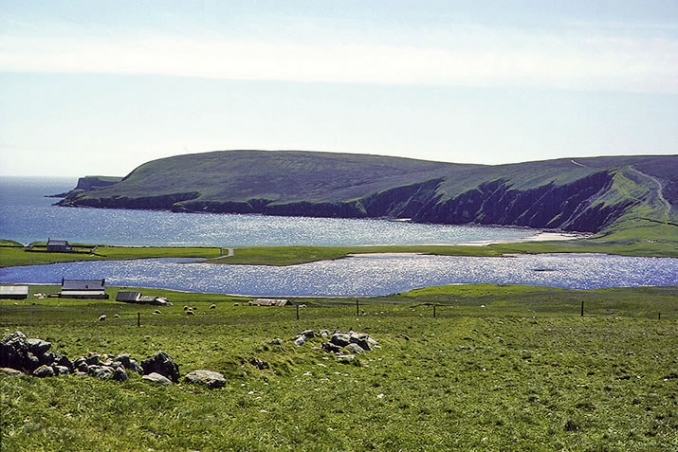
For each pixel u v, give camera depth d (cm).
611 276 16962
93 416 2322
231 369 3344
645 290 12581
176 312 9675
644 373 4116
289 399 2992
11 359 2714
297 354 3984
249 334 5684
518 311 9312
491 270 17888
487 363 4319
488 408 3078
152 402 2609
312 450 2323
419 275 16812
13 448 1870
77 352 3644
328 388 3309
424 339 5353
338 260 19512
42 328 6506
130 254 19988
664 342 5466
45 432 2042
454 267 18412
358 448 2400
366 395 3206
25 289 11869
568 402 3250
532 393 3472
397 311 9312
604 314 8888
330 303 11231
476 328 6241
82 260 18638
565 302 10712
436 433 2647
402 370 3966
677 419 2952
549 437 2664
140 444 2156
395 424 2733
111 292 12562
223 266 17888
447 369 4078
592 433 2745
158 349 3884
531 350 4975
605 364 4381
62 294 12038
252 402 2880
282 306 10762
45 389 2484
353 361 4034
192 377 3102
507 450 2475
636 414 3066
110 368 2944
